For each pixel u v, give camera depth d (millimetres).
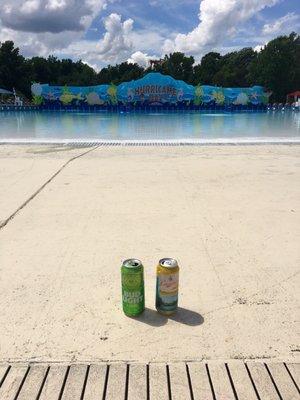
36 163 6965
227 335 2326
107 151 8352
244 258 3283
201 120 24344
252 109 33562
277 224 4031
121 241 3619
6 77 48344
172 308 2496
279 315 2512
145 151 8359
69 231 3850
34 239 3660
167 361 2125
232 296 2727
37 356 2152
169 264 2432
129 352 2188
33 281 2916
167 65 54719
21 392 1931
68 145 9422
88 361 2119
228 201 4770
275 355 2168
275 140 10648
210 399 1900
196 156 7715
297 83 51531
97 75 60188
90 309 2574
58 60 63594
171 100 32906
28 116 27391
